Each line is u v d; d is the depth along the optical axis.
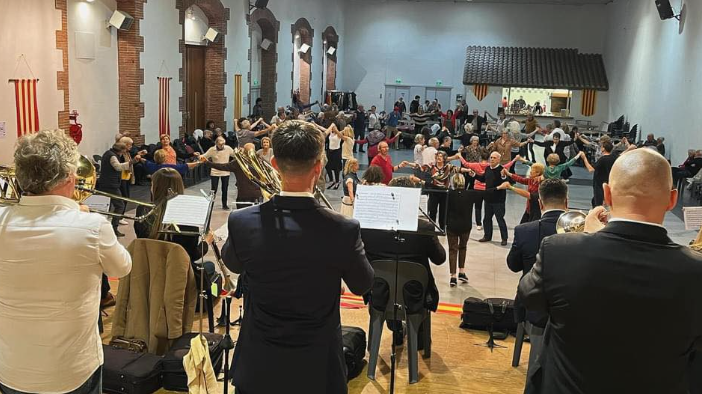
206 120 16.59
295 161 2.21
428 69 27.31
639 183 1.91
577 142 18.27
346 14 27.64
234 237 2.27
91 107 11.62
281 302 2.22
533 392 2.12
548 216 4.15
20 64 9.77
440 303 6.45
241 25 17.62
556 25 26.30
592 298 1.86
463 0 26.53
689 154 12.63
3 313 2.39
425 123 22.50
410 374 4.34
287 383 2.24
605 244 1.90
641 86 19.09
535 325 3.89
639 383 1.86
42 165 2.37
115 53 12.28
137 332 4.34
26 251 2.34
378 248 4.27
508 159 12.95
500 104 25.44
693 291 1.82
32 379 2.40
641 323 1.83
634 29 20.45
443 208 7.54
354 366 4.36
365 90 27.95
